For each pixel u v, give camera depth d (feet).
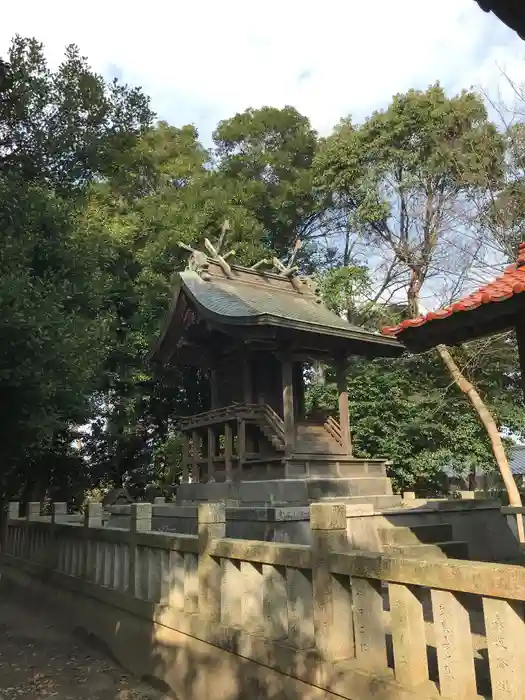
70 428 56.39
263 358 41.78
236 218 71.31
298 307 44.09
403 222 75.00
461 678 10.75
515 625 9.84
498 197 53.31
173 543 21.25
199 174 81.87
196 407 68.95
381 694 11.99
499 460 48.16
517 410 57.67
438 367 60.44
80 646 27.37
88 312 32.12
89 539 28.84
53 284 25.84
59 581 31.68
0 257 23.71
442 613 11.15
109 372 58.18
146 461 70.28
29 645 27.81
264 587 16.28
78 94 32.76
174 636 20.34
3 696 21.18
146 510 24.41
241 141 93.25
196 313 41.50
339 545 14.19
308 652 14.17
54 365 23.29
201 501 39.83
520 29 13.50
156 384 68.74
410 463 56.90
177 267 68.74
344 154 77.25
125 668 23.57
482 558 27.43
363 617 13.16
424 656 11.83
